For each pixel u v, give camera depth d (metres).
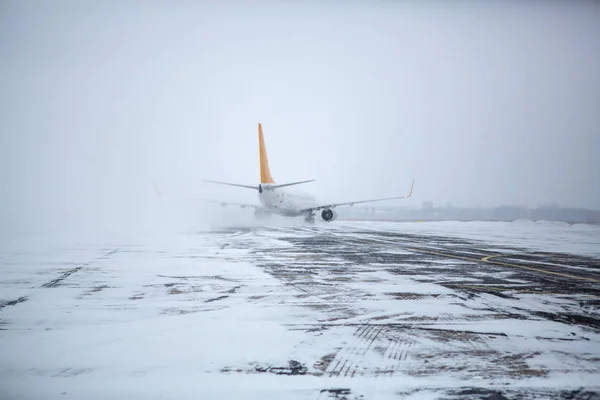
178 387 5.37
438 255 19.45
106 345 6.89
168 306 9.42
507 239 31.42
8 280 12.59
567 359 6.28
